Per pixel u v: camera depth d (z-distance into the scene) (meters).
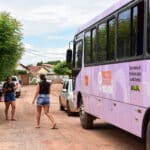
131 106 9.75
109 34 11.75
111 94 11.42
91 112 14.09
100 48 12.77
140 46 9.21
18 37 20.64
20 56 20.89
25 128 16.31
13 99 19.41
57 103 31.09
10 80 19.53
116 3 11.15
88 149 11.57
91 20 14.16
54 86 75.69
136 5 9.55
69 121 18.75
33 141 13.03
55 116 21.12
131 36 9.83
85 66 14.90
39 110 16.44
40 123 17.97
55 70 112.69
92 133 14.80
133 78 9.60
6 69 20.39
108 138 13.55
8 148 11.79
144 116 8.94
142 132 9.10
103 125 16.81
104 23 12.32
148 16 8.80
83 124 15.78
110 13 11.67
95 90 13.37
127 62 10.03
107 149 11.55
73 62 17.16
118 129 15.66
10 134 14.64
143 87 8.98
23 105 29.27
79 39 16.02
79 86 15.95
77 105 16.36
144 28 8.98
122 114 10.44
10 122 18.48
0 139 13.48
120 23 10.70
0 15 20.52
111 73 11.43
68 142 12.80
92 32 13.95
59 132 15.09
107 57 11.90
